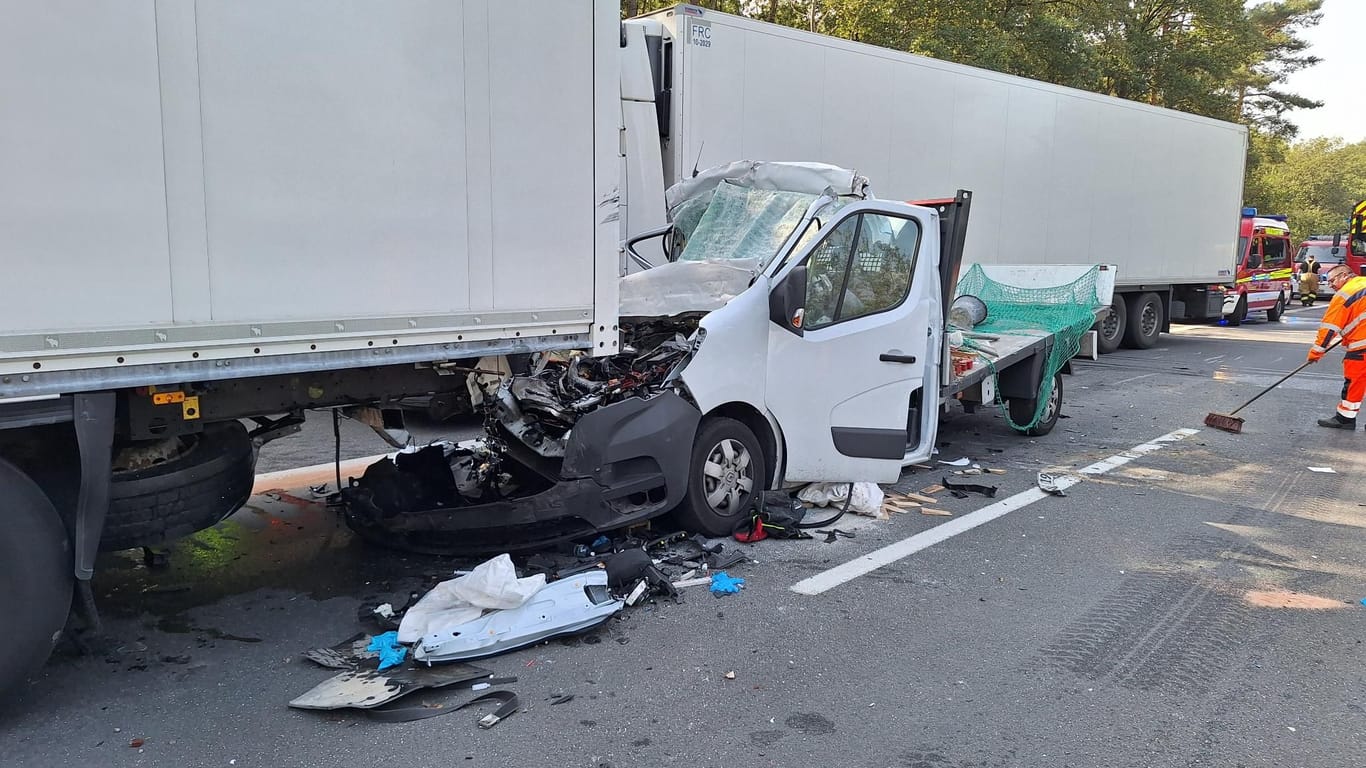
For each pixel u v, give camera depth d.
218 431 3.97
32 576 3.10
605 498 4.60
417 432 6.50
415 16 3.63
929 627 4.24
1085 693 3.61
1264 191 42.59
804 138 9.70
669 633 4.11
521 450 4.75
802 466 5.58
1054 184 13.94
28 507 3.07
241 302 3.26
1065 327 8.78
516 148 4.02
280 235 3.34
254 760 3.02
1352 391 9.44
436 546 4.78
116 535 3.58
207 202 3.15
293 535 5.41
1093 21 25.95
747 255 5.67
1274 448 8.52
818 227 5.59
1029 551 5.38
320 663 3.72
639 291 5.23
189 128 3.08
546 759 3.05
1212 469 7.61
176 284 3.11
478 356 4.01
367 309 3.60
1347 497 6.77
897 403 6.02
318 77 3.38
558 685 3.59
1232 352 16.80
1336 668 3.88
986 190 12.60
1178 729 3.34
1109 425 9.52
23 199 2.77
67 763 2.99
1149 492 6.82
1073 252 14.64
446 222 3.81
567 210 4.26
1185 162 17.20
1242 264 21.89
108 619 4.18
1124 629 4.26
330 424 5.76
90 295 2.93
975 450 8.20
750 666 3.79
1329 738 3.29
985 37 20.27
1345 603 4.64
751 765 3.04
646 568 4.56
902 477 7.08
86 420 3.07
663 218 7.60
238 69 3.18
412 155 3.67
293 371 3.42
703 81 8.52
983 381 7.87
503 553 4.77
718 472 5.21
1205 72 30.03
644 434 4.71
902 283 6.03
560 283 4.28
